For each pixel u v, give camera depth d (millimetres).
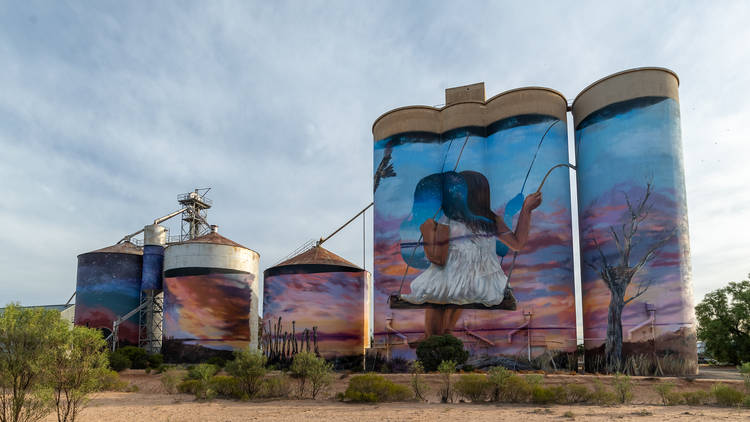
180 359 65438
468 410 27172
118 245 82000
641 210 46000
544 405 29125
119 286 76125
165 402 33938
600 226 48375
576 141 54188
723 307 57938
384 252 56062
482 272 51844
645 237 45438
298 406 30484
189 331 66125
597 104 50625
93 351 22812
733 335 57188
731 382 37844
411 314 53156
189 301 67000
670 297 43875
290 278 62062
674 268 44344
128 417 26719
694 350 43719
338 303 60750
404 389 33094
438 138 58406
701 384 38156
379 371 52844
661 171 46156
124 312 75562
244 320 69062
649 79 48156
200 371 42938
